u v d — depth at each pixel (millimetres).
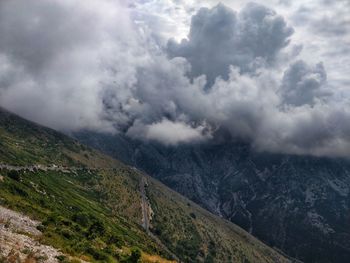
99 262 64750
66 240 71625
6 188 146875
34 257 48000
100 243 91250
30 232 65312
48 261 49156
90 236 92062
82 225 123188
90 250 70188
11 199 109000
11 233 58000
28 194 157625
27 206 103625
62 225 91500
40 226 73688
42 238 62594
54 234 71750
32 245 54812
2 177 175500
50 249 56969
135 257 83500
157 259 112312
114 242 108312
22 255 47531
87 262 58906
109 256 75625
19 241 54125
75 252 63250
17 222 70500
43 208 132625
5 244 49594
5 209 83375
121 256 82688
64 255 55281
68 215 150375
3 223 63906
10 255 44938
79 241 75812
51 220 92562
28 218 82312
